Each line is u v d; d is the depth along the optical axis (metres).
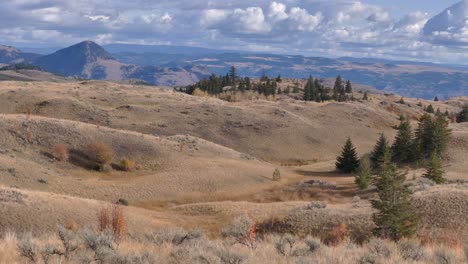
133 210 48.03
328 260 11.74
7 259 8.80
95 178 70.56
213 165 82.31
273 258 11.77
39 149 74.38
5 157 67.06
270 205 53.31
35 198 39.75
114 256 9.09
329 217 39.22
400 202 29.89
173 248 11.66
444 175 81.25
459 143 99.81
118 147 81.38
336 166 92.94
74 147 77.19
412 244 13.78
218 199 68.38
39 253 9.54
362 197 67.75
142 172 76.44
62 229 10.25
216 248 11.16
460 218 35.84
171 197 66.75
